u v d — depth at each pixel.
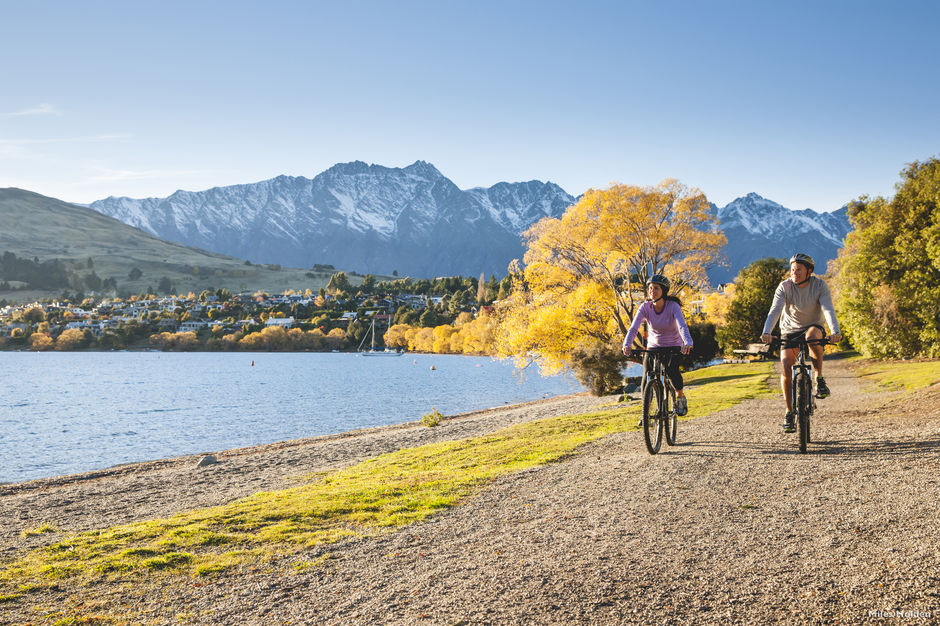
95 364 148.00
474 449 13.15
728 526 4.95
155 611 4.24
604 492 6.61
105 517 10.50
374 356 190.62
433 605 3.82
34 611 4.39
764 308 60.47
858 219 40.75
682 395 8.62
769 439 9.16
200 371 118.00
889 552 3.99
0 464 27.95
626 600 3.63
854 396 18.14
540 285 38.75
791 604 3.39
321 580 4.59
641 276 38.81
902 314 33.94
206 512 8.17
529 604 3.68
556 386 71.75
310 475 13.54
